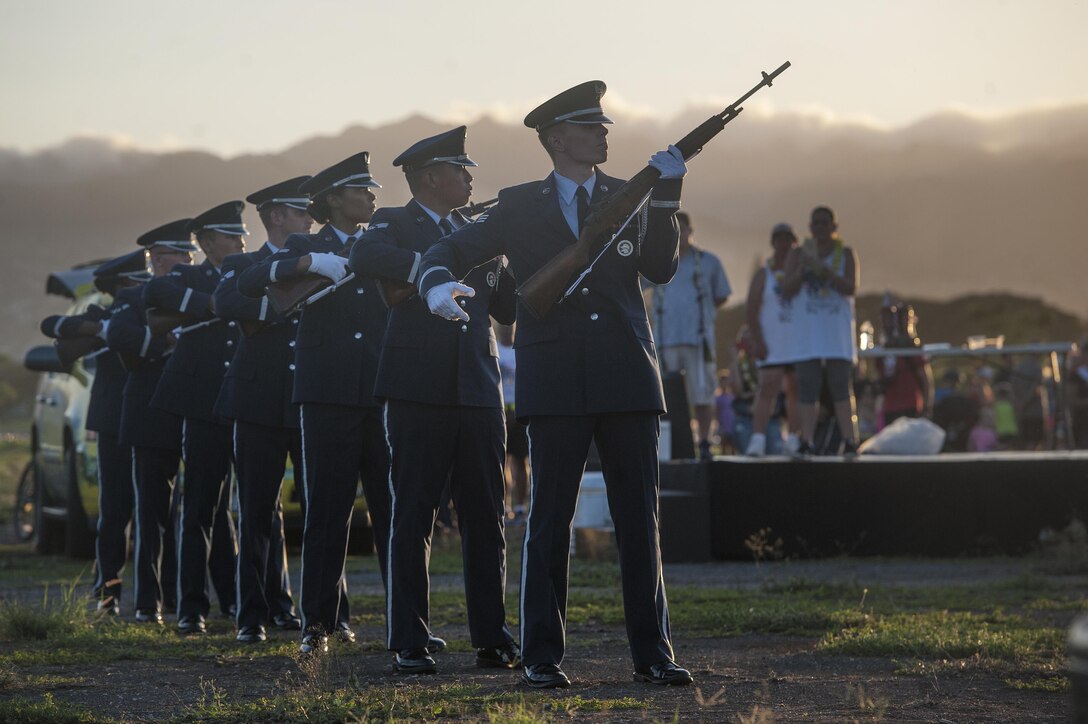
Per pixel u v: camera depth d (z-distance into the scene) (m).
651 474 7.61
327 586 9.39
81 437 18.22
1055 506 16.98
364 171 9.87
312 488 9.44
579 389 7.48
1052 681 7.56
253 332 10.37
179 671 8.64
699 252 19.02
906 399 21.25
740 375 25.47
